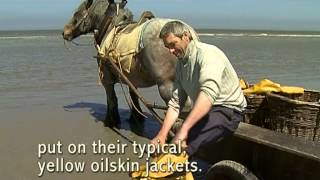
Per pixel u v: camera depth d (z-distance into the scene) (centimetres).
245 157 512
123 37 819
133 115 988
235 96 491
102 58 864
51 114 1094
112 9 897
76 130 941
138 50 767
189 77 483
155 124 984
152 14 824
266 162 486
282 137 489
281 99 564
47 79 1677
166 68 735
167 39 468
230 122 491
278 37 8088
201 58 464
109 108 957
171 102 520
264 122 606
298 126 555
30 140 866
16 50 3145
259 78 1872
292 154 448
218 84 456
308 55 3244
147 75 790
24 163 736
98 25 923
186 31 471
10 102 1245
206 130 485
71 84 1573
